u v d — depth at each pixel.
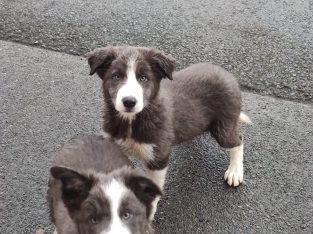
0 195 0.72
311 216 0.72
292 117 0.86
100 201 0.52
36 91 0.89
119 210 0.52
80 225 0.54
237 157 0.76
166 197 0.74
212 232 0.70
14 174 0.75
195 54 0.97
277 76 0.93
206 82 0.74
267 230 0.70
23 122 0.84
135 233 0.53
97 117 0.85
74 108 0.86
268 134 0.83
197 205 0.73
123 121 0.69
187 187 0.75
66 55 0.97
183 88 0.73
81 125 0.83
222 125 0.75
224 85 0.74
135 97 0.64
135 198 0.54
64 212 0.59
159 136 0.69
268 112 0.86
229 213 0.72
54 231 0.68
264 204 0.73
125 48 0.68
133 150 0.71
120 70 0.67
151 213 0.58
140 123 0.68
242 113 0.81
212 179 0.76
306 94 0.90
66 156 0.63
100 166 0.61
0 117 0.84
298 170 0.78
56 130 0.82
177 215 0.72
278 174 0.77
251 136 0.83
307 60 0.96
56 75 0.92
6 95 0.88
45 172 0.76
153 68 0.68
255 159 0.79
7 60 0.95
